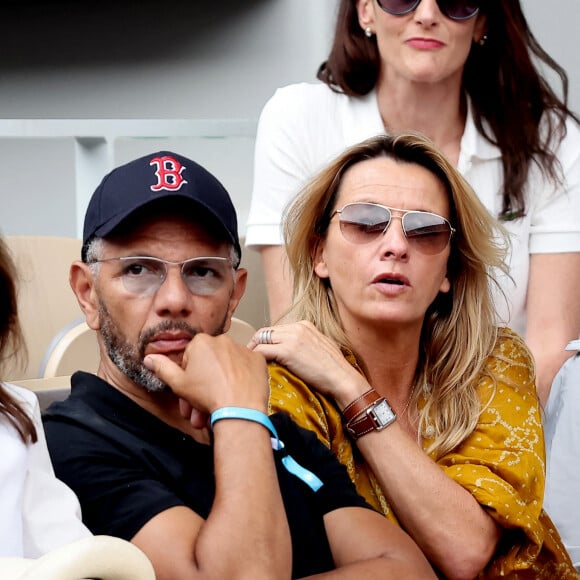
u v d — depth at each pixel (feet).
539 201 40.65
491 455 31.35
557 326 39.99
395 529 26.63
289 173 40.24
